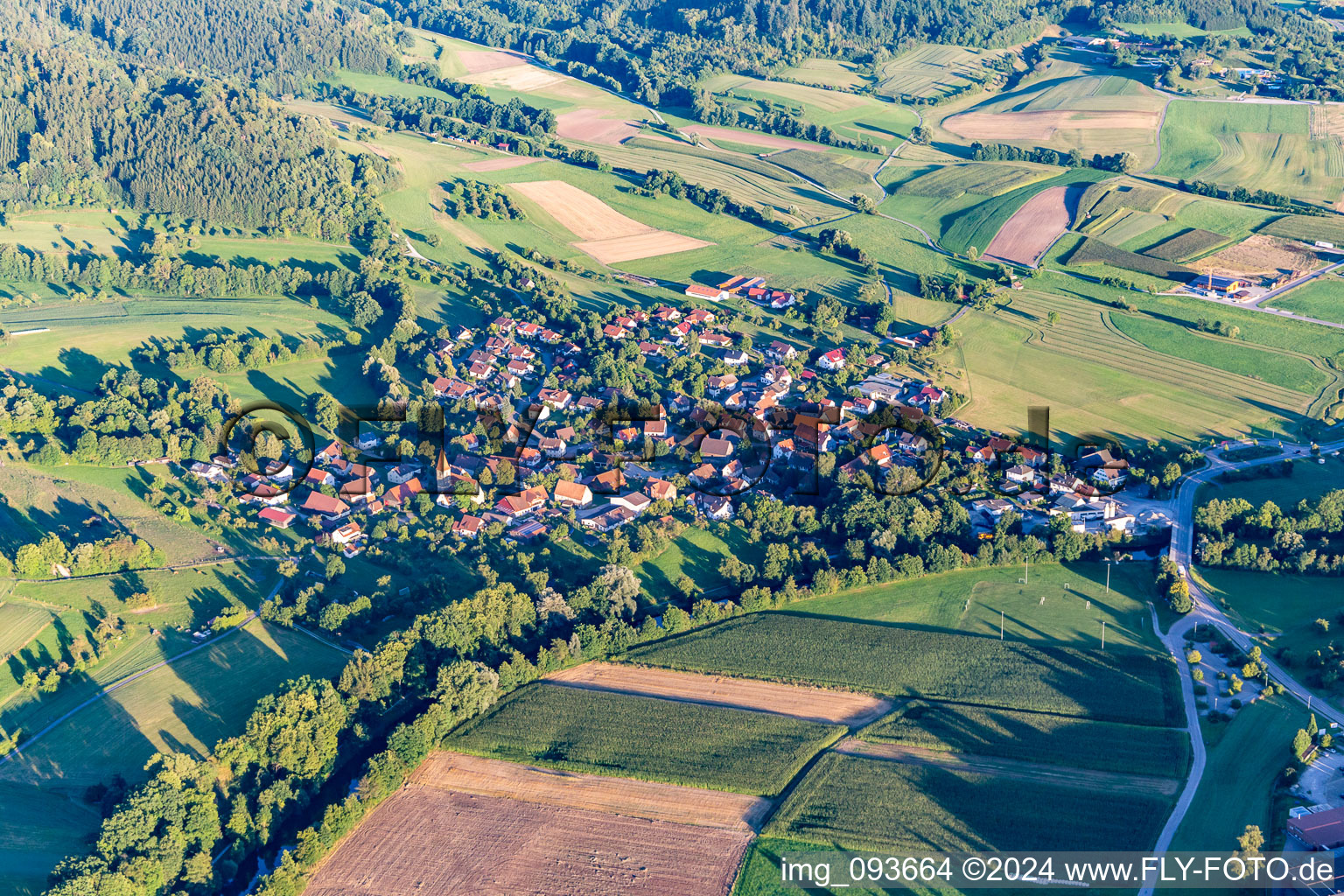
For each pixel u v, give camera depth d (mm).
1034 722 189125
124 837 156750
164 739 184625
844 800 173250
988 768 179500
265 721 178625
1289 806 167250
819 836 166250
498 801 175375
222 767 171875
